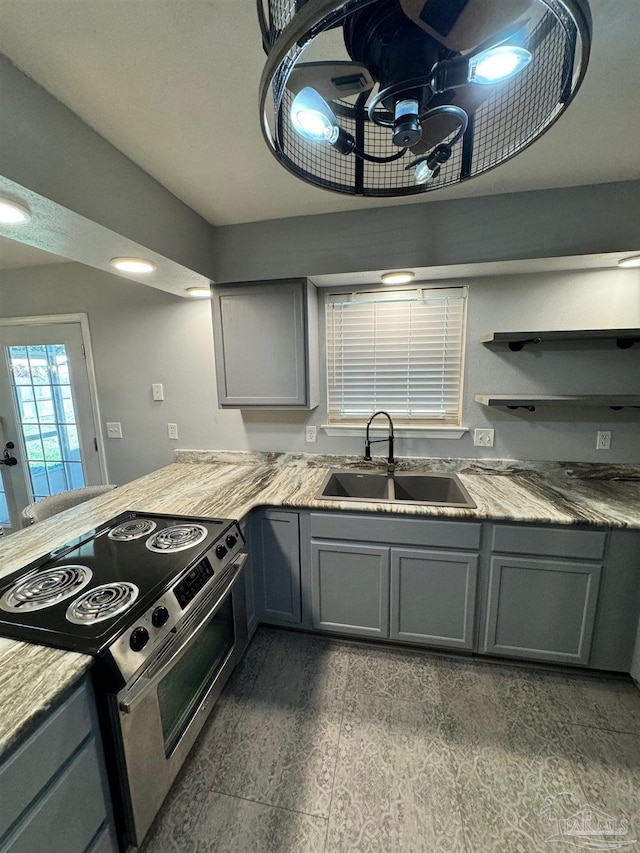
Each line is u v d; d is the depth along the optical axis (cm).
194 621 123
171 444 264
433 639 183
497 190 173
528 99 62
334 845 113
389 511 174
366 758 138
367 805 124
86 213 125
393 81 60
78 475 284
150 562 132
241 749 142
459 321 215
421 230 185
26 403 281
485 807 123
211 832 117
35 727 78
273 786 130
